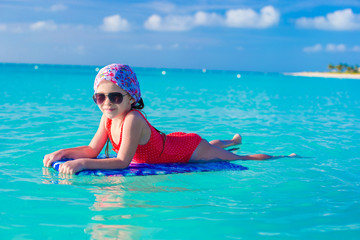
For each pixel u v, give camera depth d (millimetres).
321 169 3834
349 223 2305
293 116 9047
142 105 3873
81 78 32562
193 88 22234
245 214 2441
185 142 4086
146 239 2010
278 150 4883
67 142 4887
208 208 2555
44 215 2346
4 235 2023
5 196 2703
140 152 3871
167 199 2752
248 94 18031
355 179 3430
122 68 3600
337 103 13703
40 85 19875
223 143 5000
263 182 3295
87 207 2521
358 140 5676
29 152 4250
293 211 2516
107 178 3295
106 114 3625
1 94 12977
